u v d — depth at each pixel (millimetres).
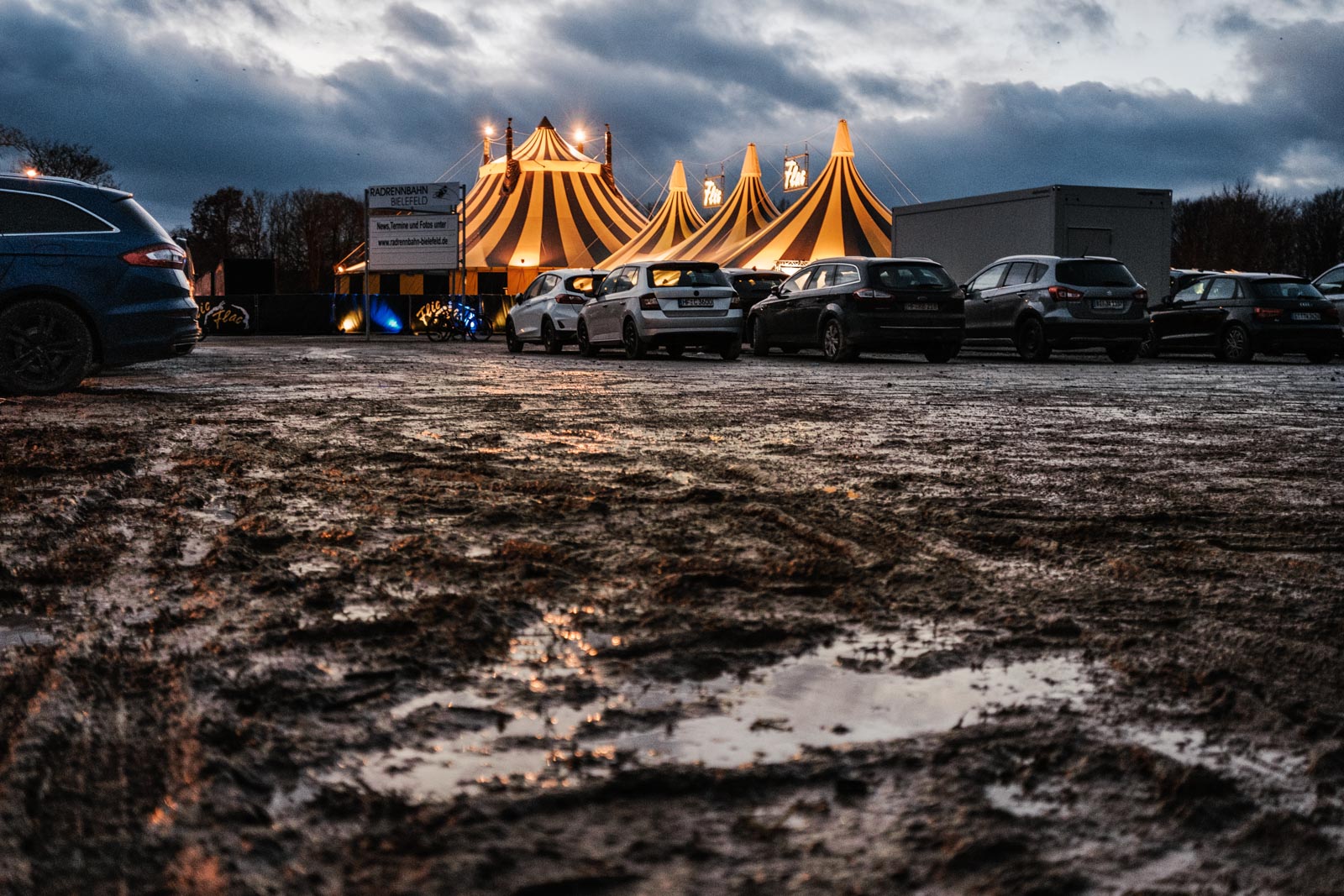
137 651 2436
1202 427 6871
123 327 8961
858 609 2811
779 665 2391
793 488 4535
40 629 2598
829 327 15328
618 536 3615
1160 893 1461
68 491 4352
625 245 43188
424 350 19969
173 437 6098
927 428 6734
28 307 8758
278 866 1508
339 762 1861
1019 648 2520
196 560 3248
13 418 7000
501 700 2162
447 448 5672
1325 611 2836
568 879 1474
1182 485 4695
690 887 1460
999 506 4184
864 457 5469
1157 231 17875
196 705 2107
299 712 2088
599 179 44969
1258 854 1573
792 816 1668
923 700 2188
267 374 12047
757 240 35062
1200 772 1816
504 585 2992
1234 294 16562
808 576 3119
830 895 1444
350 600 2842
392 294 36688
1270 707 2154
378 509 4027
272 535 3549
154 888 1448
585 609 2785
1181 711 2129
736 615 2742
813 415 7520
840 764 1854
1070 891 1462
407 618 2670
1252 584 3102
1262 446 5992
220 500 4199
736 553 3383
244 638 2525
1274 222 58625
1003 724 2051
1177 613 2805
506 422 6957
